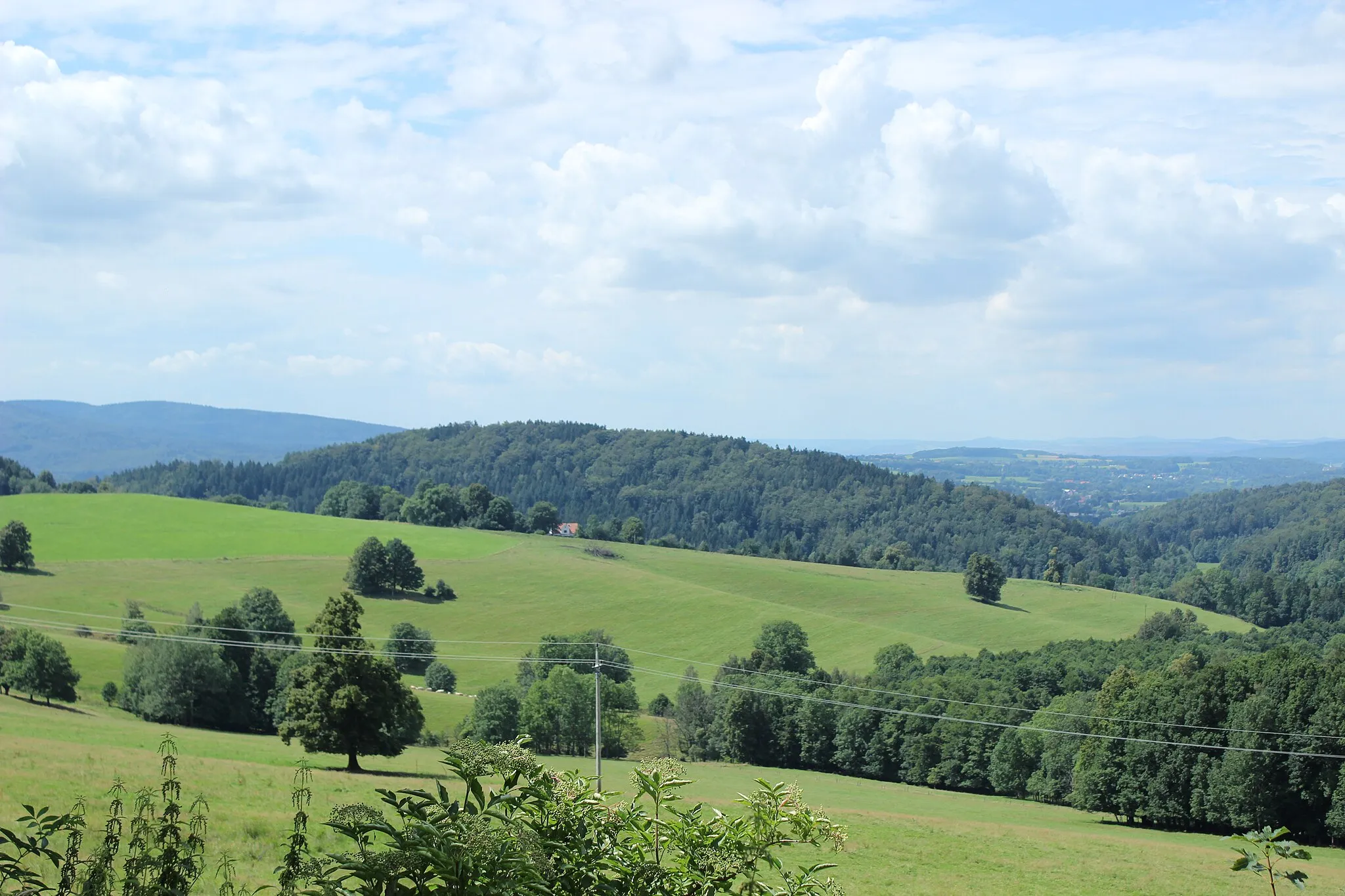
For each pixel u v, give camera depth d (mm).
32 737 43125
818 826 4734
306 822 4355
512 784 4172
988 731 71062
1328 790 51875
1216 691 57438
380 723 49750
